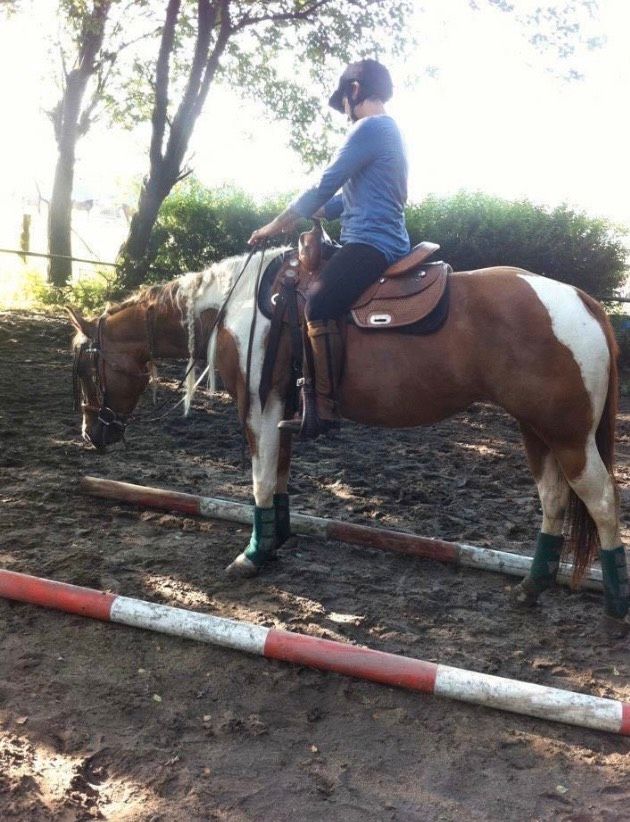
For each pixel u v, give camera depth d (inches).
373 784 86.4
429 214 470.9
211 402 293.0
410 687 102.0
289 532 147.4
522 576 144.5
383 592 137.6
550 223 464.8
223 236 514.0
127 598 115.4
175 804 81.0
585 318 113.6
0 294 534.3
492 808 83.6
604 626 126.2
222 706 100.0
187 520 165.0
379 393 121.3
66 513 164.4
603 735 97.5
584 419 114.3
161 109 498.9
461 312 116.2
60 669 105.5
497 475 222.2
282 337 128.5
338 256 120.5
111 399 153.4
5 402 264.2
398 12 512.1
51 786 81.8
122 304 151.6
